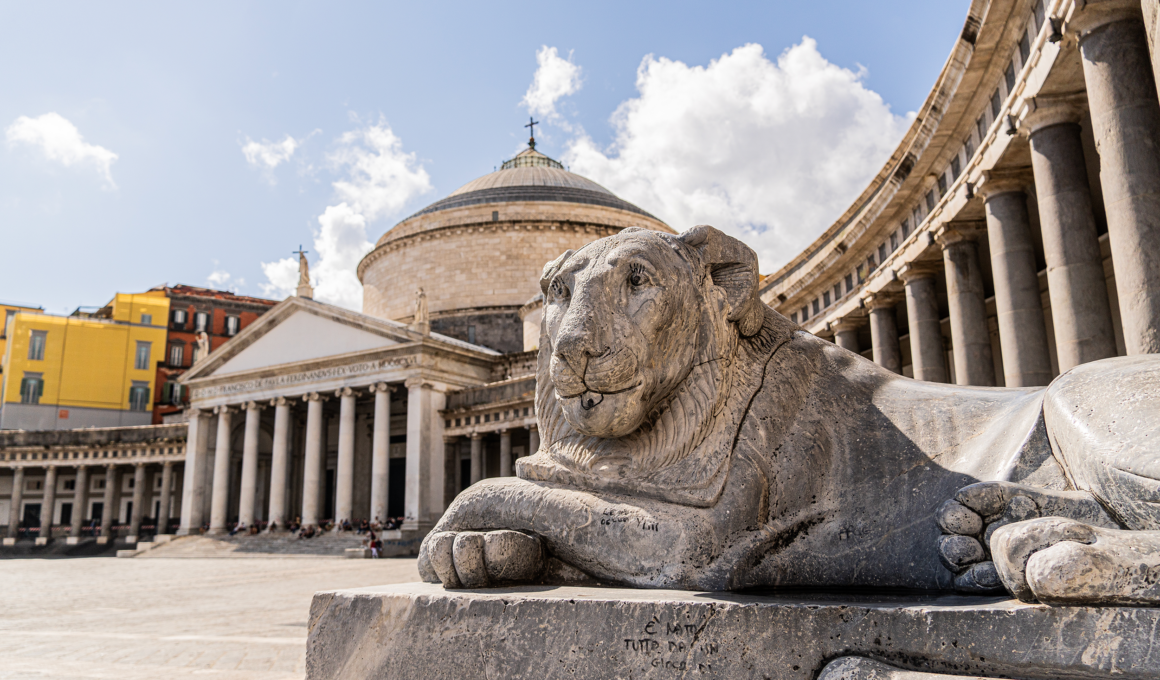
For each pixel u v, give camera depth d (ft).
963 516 9.54
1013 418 11.09
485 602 10.07
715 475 11.30
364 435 161.68
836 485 11.66
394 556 118.52
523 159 228.63
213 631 30.76
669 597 9.46
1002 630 7.56
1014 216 44.75
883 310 67.82
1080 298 35.88
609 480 11.75
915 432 11.87
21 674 19.36
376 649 10.85
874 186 64.80
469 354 142.00
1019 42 42.04
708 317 12.28
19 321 206.08
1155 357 9.52
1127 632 7.06
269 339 152.35
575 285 11.98
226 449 153.07
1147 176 29.07
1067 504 9.06
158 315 221.87
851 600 9.39
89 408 208.23
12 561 128.67
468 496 12.97
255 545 133.49
